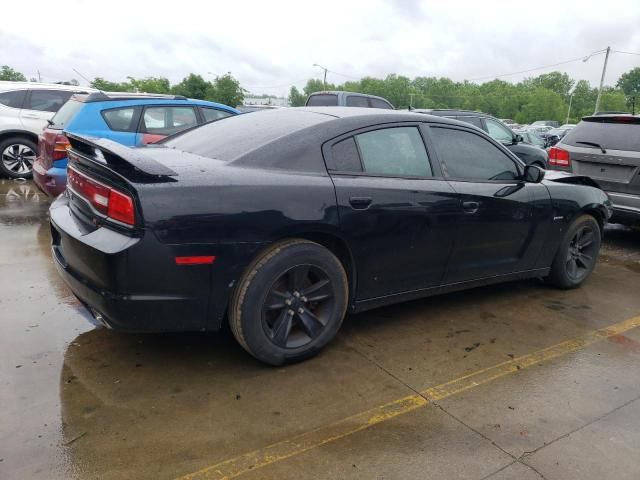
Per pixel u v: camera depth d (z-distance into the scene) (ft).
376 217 10.78
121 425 8.45
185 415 8.79
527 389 10.11
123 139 21.43
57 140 20.15
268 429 8.53
